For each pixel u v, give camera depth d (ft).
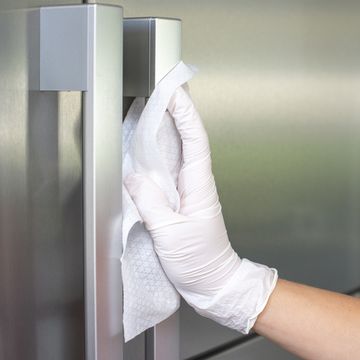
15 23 2.45
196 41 3.33
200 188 2.85
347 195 4.50
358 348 3.10
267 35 3.74
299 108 4.03
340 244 4.50
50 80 2.51
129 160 2.86
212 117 3.47
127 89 2.75
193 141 2.82
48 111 2.60
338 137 4.36
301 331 3.14
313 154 4.18
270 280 3.16
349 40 4.35
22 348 2.58
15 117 2.49
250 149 3.72
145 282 2.83
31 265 2.59
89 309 2.55
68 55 2.46
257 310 3.07
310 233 4.24
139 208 2.77
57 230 2.67
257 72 3.70
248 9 3.60
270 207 3.91
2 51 2.42
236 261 3.05
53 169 2.64
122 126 2.72
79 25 2.43
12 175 2.50
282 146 3.94
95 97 2.43
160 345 2.88
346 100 4.39
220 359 3.79
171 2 3.16
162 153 2.82
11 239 2.51
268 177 3.87
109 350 2.60
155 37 2.64
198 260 2.88
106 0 2.83
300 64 3.99
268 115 3.81
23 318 2.57
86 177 2.49
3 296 2.50
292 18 3.89
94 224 2.49
